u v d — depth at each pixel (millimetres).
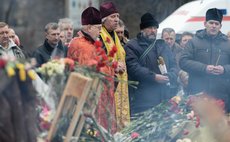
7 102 5469
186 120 7727
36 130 5754
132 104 9875
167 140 7742
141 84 9828
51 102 6453
